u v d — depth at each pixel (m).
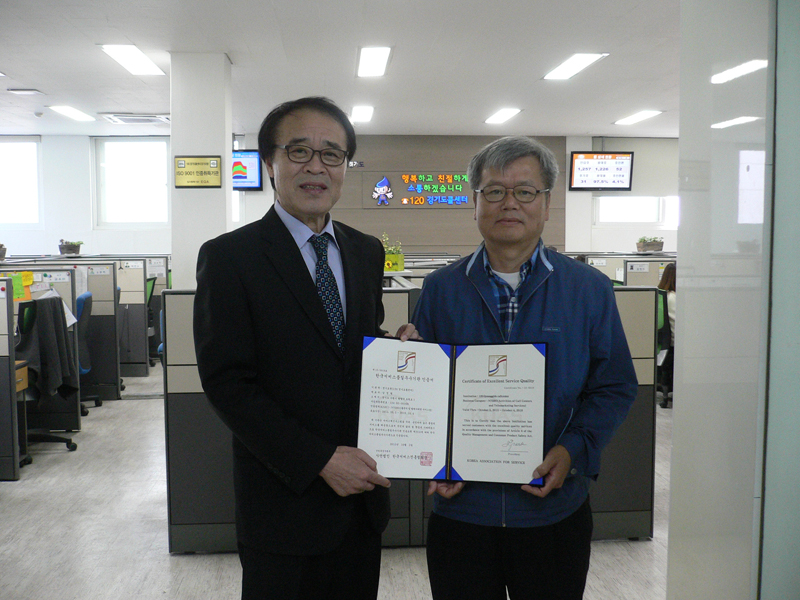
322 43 5.36
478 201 1.29
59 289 4.34
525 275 1.29
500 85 6.87
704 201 1.56
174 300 2.49
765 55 1.32
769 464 1.35
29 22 4.83
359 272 1.33
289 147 1.21
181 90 5.61
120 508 3.02
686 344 1.65
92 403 5.03
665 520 2.81
